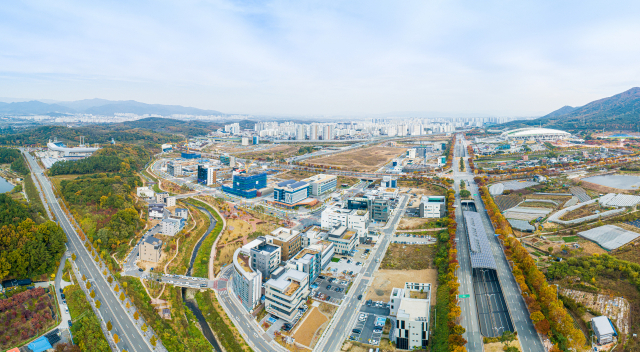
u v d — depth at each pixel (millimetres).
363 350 178625
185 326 198250
